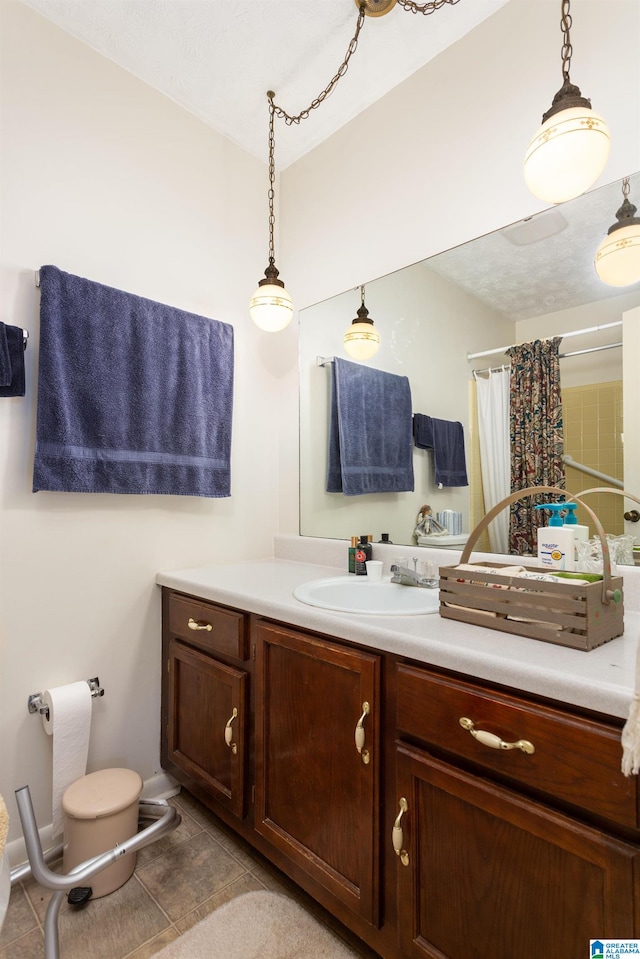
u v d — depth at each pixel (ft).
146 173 5.60
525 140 4.49
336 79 4.97
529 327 4.55
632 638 3.02
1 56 4.51
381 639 3.21
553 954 2.39
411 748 3.05
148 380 5.30
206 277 6.19
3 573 4.46
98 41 5.06
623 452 4.03
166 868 4.46
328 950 3.63
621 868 2.16
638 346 3.96
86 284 4.86
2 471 4.46
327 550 6.13
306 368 6.64
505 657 2.66
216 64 5.29
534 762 2.45
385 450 5.68
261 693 4.23
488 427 4.83
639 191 3.89
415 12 4.49
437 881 2.89
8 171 4.55
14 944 3.70
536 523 4.49
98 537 5.11
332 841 3.57
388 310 5.65
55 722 4.37
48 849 4.61
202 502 6.07
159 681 5.62
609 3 3.98
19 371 4.37
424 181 5.27
